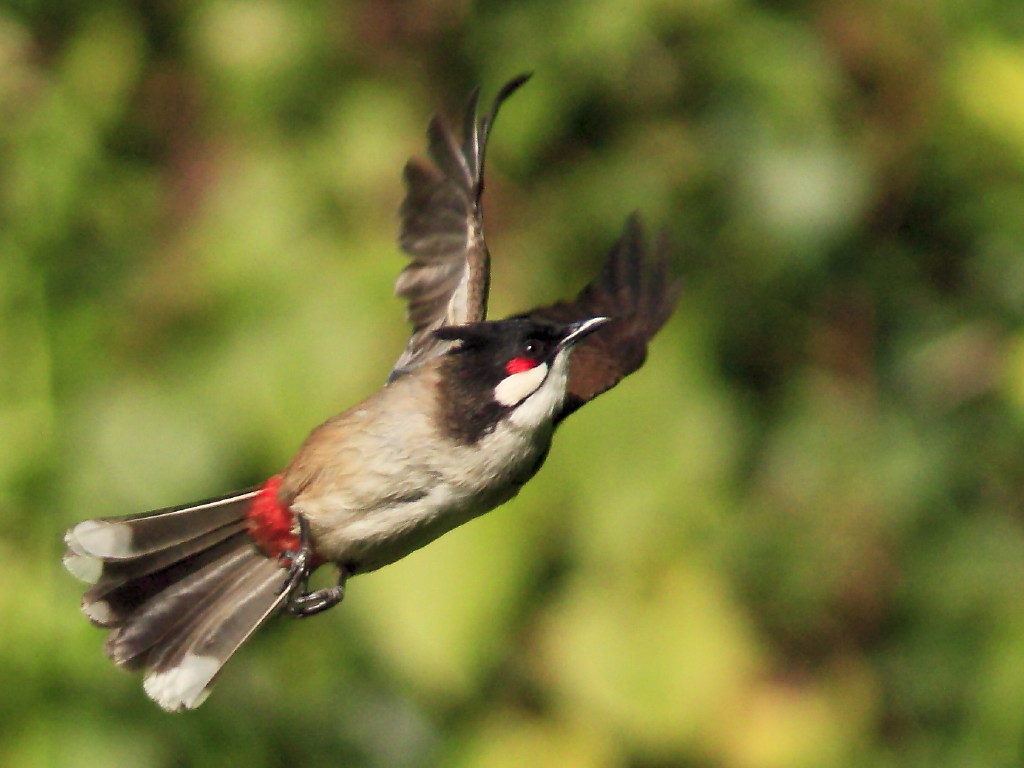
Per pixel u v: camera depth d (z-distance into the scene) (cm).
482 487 844
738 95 1128
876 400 1159
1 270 1099
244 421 1070
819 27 1147
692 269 1131
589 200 1114
